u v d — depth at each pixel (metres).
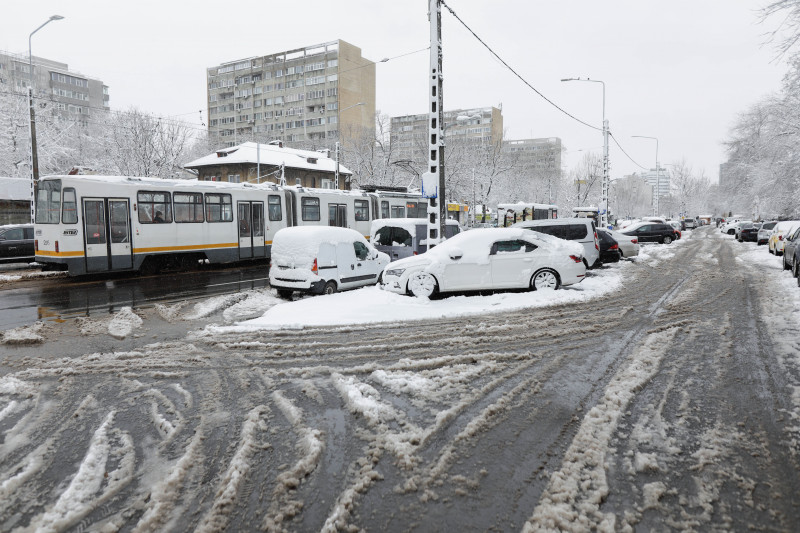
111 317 9.85
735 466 3.77
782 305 10.62
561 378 5.86
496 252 11.71
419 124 103.25
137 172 46.56
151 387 5.69
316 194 22.61
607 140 33.03
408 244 15.27
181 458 3.94
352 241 12.77
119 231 15.85
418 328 8.53
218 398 5.31
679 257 23.66
